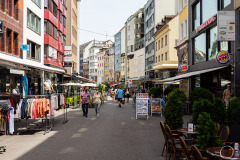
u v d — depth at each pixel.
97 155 7.04
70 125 12.93
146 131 11.09
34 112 10.38
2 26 16.45
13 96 10.59
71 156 6.94
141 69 63.00
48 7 32.16
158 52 47.78
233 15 13.49
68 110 22.22
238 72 14.22
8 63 13.32
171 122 7.68
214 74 18.73
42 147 8.05
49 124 13.24
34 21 27.88
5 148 7.53
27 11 25.75
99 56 116.25
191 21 24.88
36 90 25.61
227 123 7.31
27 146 8.21
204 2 21.47
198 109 7.60
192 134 6.80
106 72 105.81
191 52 24.77
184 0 27.66
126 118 16.16
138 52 65.56
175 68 39.78
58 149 7.76
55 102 12.41
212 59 18.98
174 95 7.81
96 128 11.92
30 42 26.70
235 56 14.52
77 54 60.28
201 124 5.16
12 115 8.44
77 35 60.41
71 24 51.03
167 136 6.59
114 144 8.45
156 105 17.66
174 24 40.81
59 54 39.34
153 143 8.65
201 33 21.98
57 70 21.00
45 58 31.83
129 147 8.03
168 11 51.66
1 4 20.42
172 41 40.78
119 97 25.92
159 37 46.75
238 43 14.20
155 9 51.66
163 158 6.79
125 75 78.31
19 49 23.19
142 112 15.70
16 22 22.59
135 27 66.75
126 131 11.07
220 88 17.55
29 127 11.75
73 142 8.77
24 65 15.06
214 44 18.98
